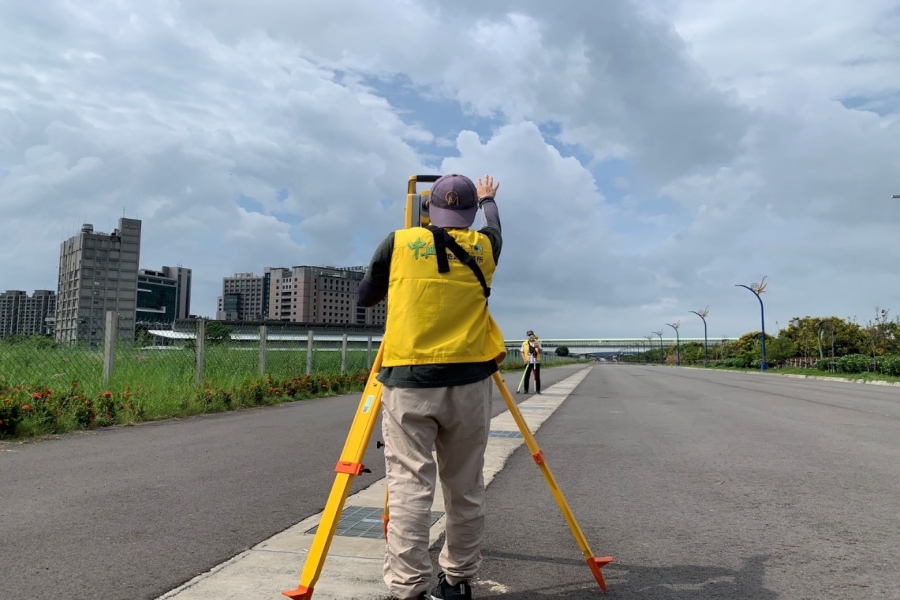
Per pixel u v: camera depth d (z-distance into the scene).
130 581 3.25
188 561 3.56
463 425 2.80
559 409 13.75
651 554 3.91
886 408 14.45
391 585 2.70
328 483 5.57
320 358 18.98
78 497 4.95
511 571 3.58
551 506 5.08
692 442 8.70
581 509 5.00
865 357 40.16
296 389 14.57
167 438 8.10
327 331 20.44
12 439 7.79
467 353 2.78
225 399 11.87
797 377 40.59
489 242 3.01
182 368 13.05
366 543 3.93
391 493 2.74
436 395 2.71
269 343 16.59
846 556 3.90
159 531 4.10
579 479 6.15
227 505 4.78
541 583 3.40
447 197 2.95
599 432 9.75
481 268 2.91
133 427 9.18
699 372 53.38
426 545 2.71
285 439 8.09
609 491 5.64
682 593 3.28
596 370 59.59
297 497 5.06
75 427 8.77
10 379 10.48
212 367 14.13
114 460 6.52
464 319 2.81
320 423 9.84
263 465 6.34
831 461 7.21
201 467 6.21
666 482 6.02
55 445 7.43
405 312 2.77
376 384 2.82
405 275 2.80
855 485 5.92
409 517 2.67
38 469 6.02
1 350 10.76
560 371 49.56
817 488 5.79
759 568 3.67
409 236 2.85
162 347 12.83
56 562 3.51
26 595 3.05
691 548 4.04
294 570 3.44
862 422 11.37
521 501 5.24
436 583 3.22
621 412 13.16
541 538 4.21
